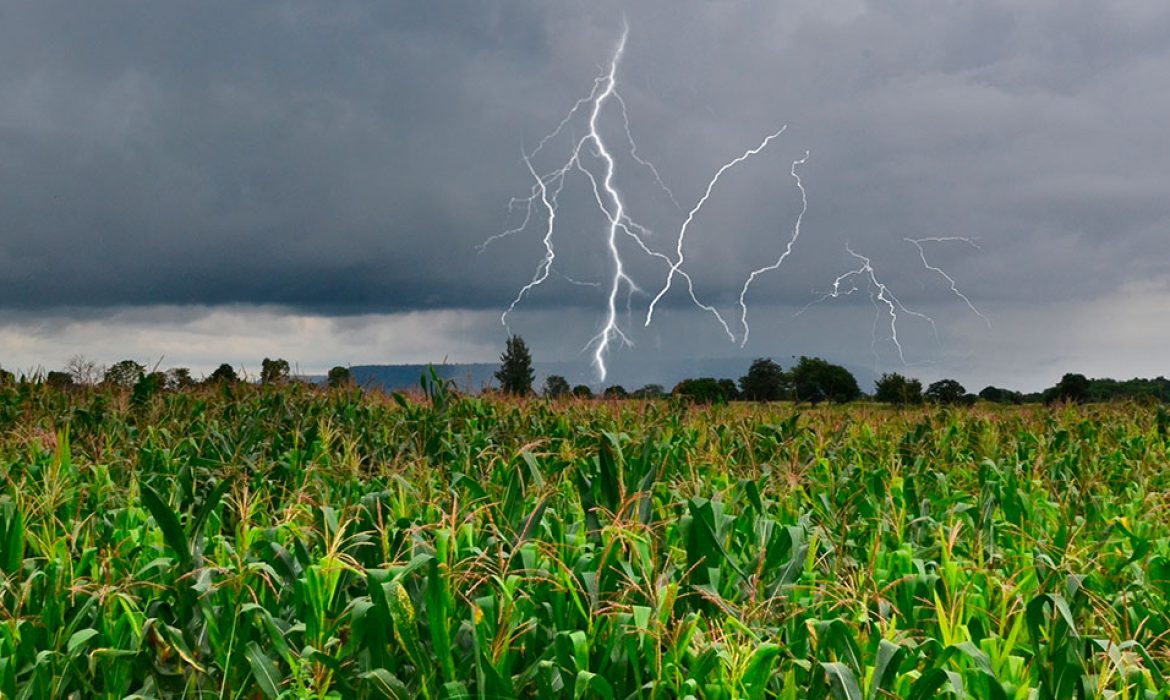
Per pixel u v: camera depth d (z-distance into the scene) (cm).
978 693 438
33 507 668
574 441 1095
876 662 425
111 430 1080
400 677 466
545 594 519
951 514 756
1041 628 528
